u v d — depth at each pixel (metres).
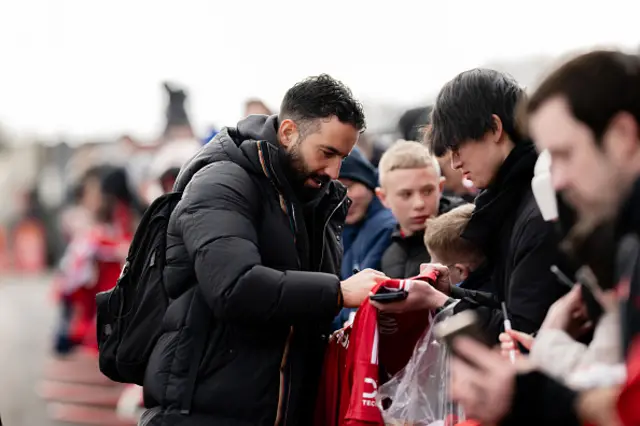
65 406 6.73
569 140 1.69
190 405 2.73
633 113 1.66
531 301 2.54
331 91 2.80
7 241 16.72
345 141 2.81
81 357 8.26
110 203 7.70
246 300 2.61
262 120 2.96
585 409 1.63
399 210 3.57
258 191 2.81
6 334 10.29
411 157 3.53
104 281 7.66
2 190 16.95
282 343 2.77
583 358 2.00
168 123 7.55
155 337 2.84
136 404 5.76
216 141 2.90
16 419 6.51
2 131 17.44
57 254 16.73
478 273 2.94
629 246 1.63
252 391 2.72
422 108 5.80
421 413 2.70
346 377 2.79
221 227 2.67
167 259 2.80
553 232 2.52
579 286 2.12
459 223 3.00
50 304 12.96
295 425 2.79
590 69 1.69
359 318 2.74
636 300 1.60
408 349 2.85
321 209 2.96
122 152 10.45
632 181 1.65
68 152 16.38
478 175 2.73
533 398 1.66
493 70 2.77
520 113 1.93
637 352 1.58
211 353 2.74
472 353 1.71
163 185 6.03
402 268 3.58
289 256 2.80
